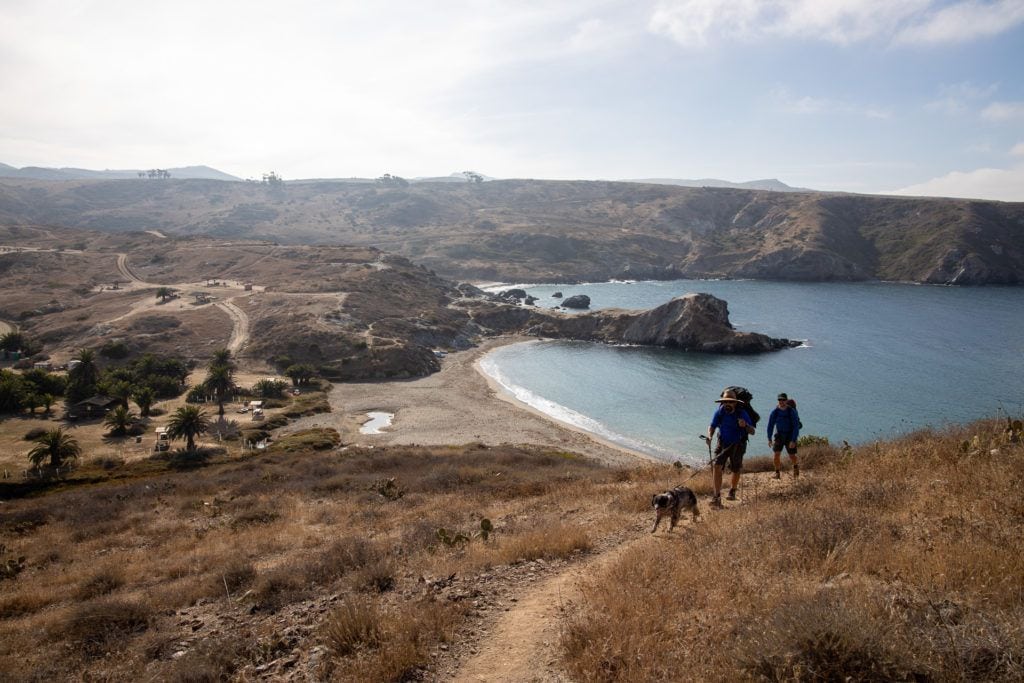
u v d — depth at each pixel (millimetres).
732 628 4605
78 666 7934
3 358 85188
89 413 59781
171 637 8180
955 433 13766
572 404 64312
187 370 76625
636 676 4375
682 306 94938
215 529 21094
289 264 137875
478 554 9555
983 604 4344
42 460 46000
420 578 8461
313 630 7035
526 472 30016
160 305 104312
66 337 91312
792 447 12750
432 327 102125
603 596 6113
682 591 5820
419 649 5738
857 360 73875
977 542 5520
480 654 5680
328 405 66125
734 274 196750
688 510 10109
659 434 52500
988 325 96000
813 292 151125
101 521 25141
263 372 79625
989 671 3539
